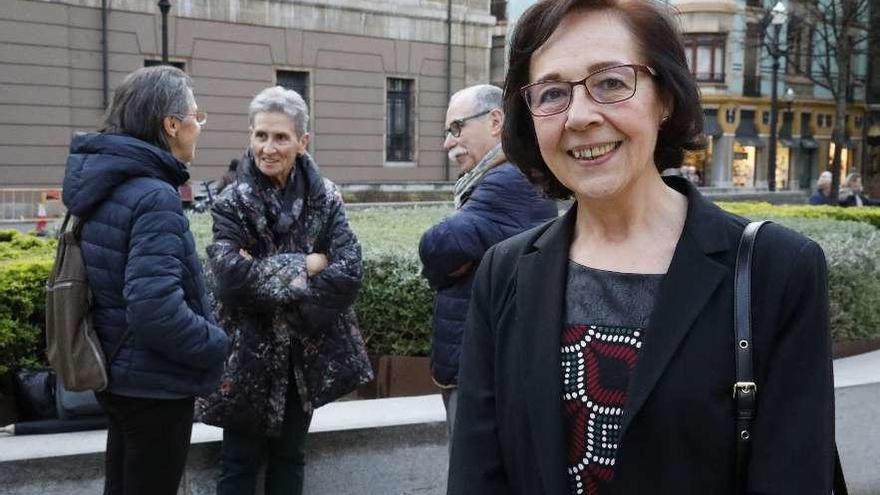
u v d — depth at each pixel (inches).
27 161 765.9
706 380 54.3
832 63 1647.4
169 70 111.5
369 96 1008.2
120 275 104.3
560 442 58.4
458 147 126.9
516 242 67.2
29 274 155.6
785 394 53.8
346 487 143.6
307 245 130.6
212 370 108.3
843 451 168.1
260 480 139.9
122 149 103.8
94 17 797.2
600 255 61.7
